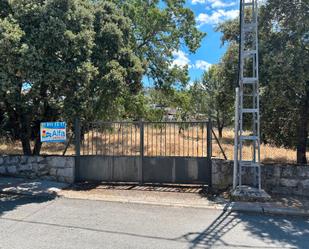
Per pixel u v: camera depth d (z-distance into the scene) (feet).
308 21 25.95
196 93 101.96
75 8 31.30
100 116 44.29
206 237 17.19
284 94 29.19
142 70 40.37
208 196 25.63
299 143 31.86
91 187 28.71
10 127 44.39
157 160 29.43
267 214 21.75
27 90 34.45
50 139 30.53
